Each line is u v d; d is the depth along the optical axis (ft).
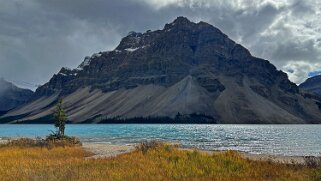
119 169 65.46
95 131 611.06
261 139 367.86
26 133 551.59
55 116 202.39
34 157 101.91
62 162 82.69
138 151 98.53
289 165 79.15
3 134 501.56
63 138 192.75
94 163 77.05
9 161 84.33
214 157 82.43
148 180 54.75
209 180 55.98
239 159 80.84
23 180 55.47
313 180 56.08
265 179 57.93
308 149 235.61
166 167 67.87
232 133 530.68
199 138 378.12
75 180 54.03
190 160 78.59
